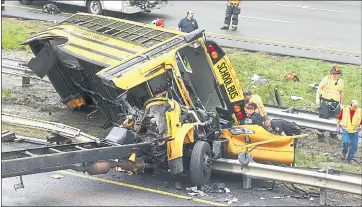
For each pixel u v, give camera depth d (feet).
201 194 96.73
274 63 179.93
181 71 113.09
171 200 94.12
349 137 117.39
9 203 90.43
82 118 137.69
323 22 232.73
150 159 99.55
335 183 91.71
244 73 170.40
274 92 148.36
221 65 111.65
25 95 151.84
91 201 92.48
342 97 131.54
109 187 99.09
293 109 135.23
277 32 216.33
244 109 113.09
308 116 132.16
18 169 83.82
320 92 132.36
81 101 138.10
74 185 99.35
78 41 121.80
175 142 96.89
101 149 91.50
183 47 109.70
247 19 234.58
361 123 116.88
